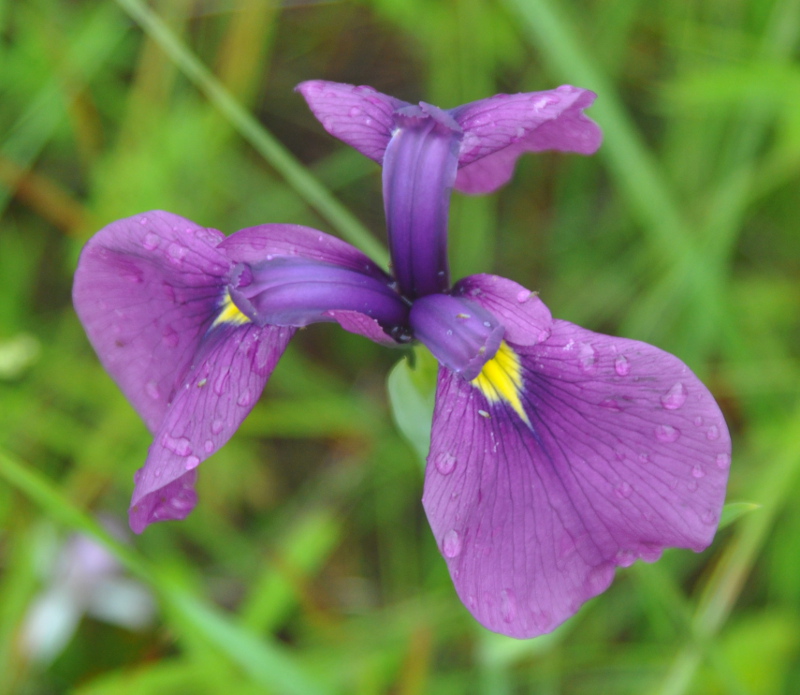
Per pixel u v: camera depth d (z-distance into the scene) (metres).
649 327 0.47
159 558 0.48
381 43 0.59
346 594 0.50
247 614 0.45
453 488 0.33
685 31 0.51
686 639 0.40
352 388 0.54
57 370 0.50
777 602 0.47
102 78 0.54
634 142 0.45
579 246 0.55
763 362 0.49
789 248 0.52
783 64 0.46
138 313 0.36
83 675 0.46
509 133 0.35
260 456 0.53
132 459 0.49
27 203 0.54
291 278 0.35
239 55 0.50
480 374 0.34
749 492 0.46
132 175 0.49
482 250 0.53
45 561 0.46
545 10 0.44
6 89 0.52
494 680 0.41
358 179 0.59
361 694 0.44
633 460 0.33
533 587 0.33
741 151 0.48
